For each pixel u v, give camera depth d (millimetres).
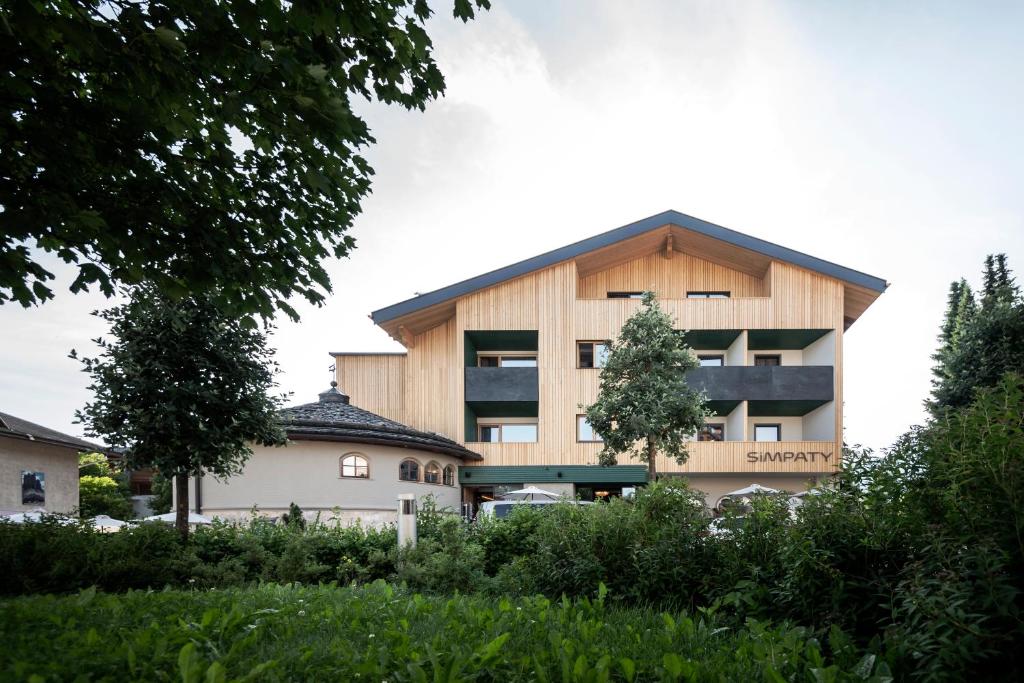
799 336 26250
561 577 5688
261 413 10164
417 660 2871
